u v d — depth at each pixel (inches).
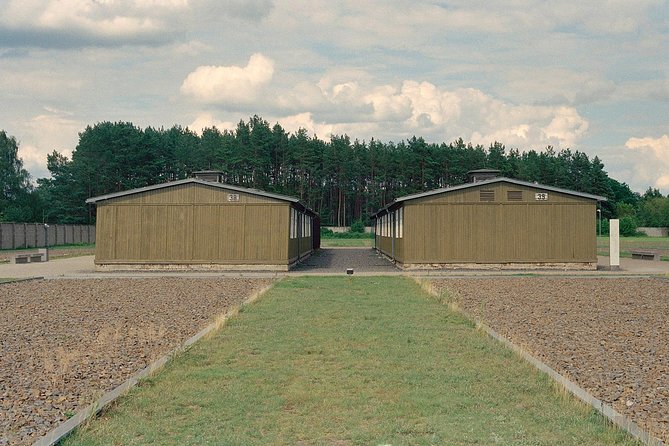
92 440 268.2
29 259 1494.8
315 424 293.9
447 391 346.6
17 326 565.6
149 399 331.6
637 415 303.7
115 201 1219.9
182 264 1207.6
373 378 375.2
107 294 819.4
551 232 1228.5
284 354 439.2
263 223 1203.9
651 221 5068.9
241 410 315.0
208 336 499.2
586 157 4768.7
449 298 730.8
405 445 264.7
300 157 4224.9
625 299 761.0
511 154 4606.3
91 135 3602.4
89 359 428.1
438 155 4261.8
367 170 4554.6
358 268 1298.0
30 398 334.0
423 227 1228.5
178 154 4141.2
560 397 331.3
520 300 749.9
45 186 3855.8
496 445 264.5
